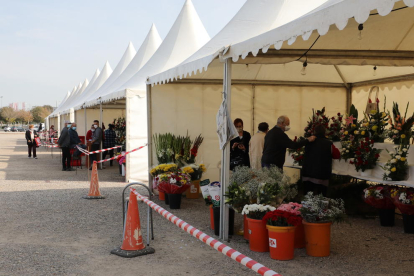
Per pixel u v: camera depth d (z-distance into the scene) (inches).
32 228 247.0
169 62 438.9
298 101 379.2
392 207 245.3
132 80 466.0
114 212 291.6
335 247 206.2
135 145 453.4
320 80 376.5
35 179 477.7
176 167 329.4
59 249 205.2
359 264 179.8
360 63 268.8
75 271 174.2
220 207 219.6
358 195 292.8
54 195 363.3
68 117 1032.8
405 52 263.1
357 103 382.6
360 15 126.9
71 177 497.0
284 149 252.8
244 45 201.0
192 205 318.7
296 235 203.8
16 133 2669.8
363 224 255.6
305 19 155.3
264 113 374.6
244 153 314.3
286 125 254.8
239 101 371.2
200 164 353.7
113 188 406.3
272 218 184.7
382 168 238.5
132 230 198.2
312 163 250.5
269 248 191.0
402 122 234.7
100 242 217.5
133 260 188.4
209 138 374.3
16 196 358.6
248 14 255.6
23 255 195.5
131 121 450.3
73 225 254.2
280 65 337.7
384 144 249.0
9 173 541.0
